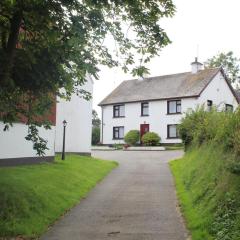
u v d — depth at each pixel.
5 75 12.28
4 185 15.18
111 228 12.89
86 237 11.96
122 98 57.03
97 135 61.56
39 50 13.00
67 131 32.28
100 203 16.73
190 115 30.55
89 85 33.06
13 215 13.16
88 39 13.00
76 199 17.22
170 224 13.11
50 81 13.73
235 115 15.52
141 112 54.84
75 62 13.45
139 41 13.38
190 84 52.25
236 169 12.43
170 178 23.14
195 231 11.56
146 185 20.84
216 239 10.19
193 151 25.91
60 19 12.19
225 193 12.12
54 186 17.88
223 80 53.78
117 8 12.84
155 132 53.06
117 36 13.34
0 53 12.15
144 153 40.94
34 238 12.02
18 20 12.02
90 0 12.04
